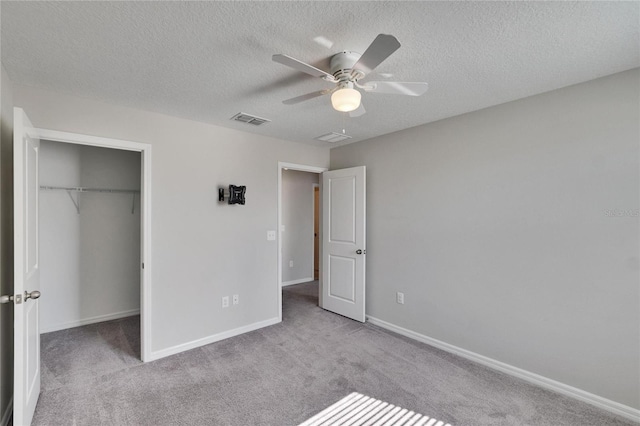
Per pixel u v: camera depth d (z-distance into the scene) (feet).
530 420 6.33
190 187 9.57
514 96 7.73
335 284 12.96
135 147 8.54
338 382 7.71
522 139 7.86
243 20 4.72
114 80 6.79
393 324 11.09
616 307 6.55
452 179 9.33
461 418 6.39
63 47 5.45
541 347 7.59
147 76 6.60
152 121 8.82
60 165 11.17
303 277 19.26
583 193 6.95
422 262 10.16
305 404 6.84
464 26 4.87
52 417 6.29
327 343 10.02
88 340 10.11
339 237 12.75
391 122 9.86
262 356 9.09
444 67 6.22
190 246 9.57
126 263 12.50
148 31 5.00
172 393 7.19
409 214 10.54
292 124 10.03
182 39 5.23
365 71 5.17
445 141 9.50
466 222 9.01
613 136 6.57
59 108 7.44
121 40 5.25
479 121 8.70
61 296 11.16
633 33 5.06
